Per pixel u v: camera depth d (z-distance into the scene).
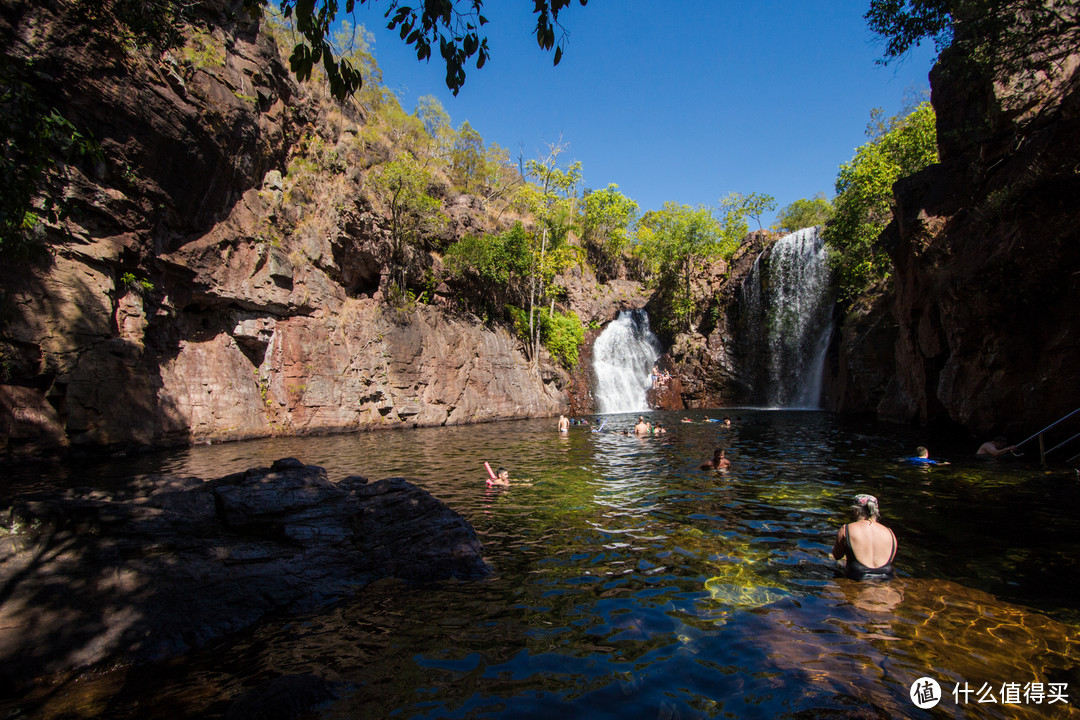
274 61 22.78
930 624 4.44
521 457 15.16
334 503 6.63
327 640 4.43
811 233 36.53
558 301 42.88
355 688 3.66
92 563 4.83
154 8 13.85
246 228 21.38
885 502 8.84
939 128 17.17
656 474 12.06
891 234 19.98
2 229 5.77
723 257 46.41
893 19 12.58
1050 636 4.17
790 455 14.49
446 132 42.44
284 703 3.37
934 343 17.92
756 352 40.72
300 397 22.75
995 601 4.88
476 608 5.02
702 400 41.94
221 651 4.28
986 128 14.67
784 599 5.05
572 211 47.06
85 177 15.09
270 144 22.72
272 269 21.95
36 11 13.77
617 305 46.81
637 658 4.02
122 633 4.26
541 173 39.25
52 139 5.43
